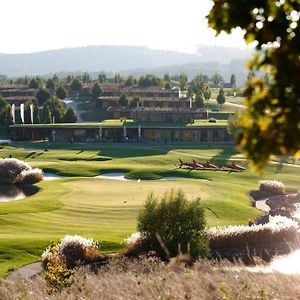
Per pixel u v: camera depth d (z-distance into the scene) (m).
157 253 26.09
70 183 59.75
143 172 68.12
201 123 117.44
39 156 88.75
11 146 101.50
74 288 14.26
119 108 141.50
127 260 25.25
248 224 38.81
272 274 10.71
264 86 4.46
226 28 4.55
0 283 16.39
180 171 69.31
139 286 10.70
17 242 30.09
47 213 41.56
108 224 38.09
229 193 53.53
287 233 32.69
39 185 59.78
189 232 26.75
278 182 57.22
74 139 112.38
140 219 27.67
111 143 108.25
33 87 187.50
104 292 12.08
